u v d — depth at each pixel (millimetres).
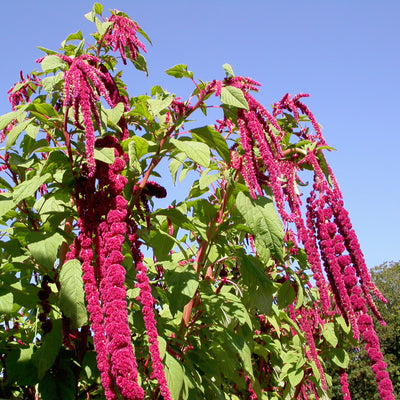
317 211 1380
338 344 2146
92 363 1292
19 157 1529
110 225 1142
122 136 1478
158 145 1405
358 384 10984
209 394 1634
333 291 1340
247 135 1347
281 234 1417
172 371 1292
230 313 1530
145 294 1144
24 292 1311
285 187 1602
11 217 1539
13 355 1295
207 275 1645
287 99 1607
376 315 1282
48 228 1442
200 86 1425
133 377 978
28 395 1382
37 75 1783
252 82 1410
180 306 1372
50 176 1287
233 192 1601
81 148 1370
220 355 1632
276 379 2178
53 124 1316
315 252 1358
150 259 1760
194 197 1896
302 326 1699
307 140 1533
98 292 1103
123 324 1015
